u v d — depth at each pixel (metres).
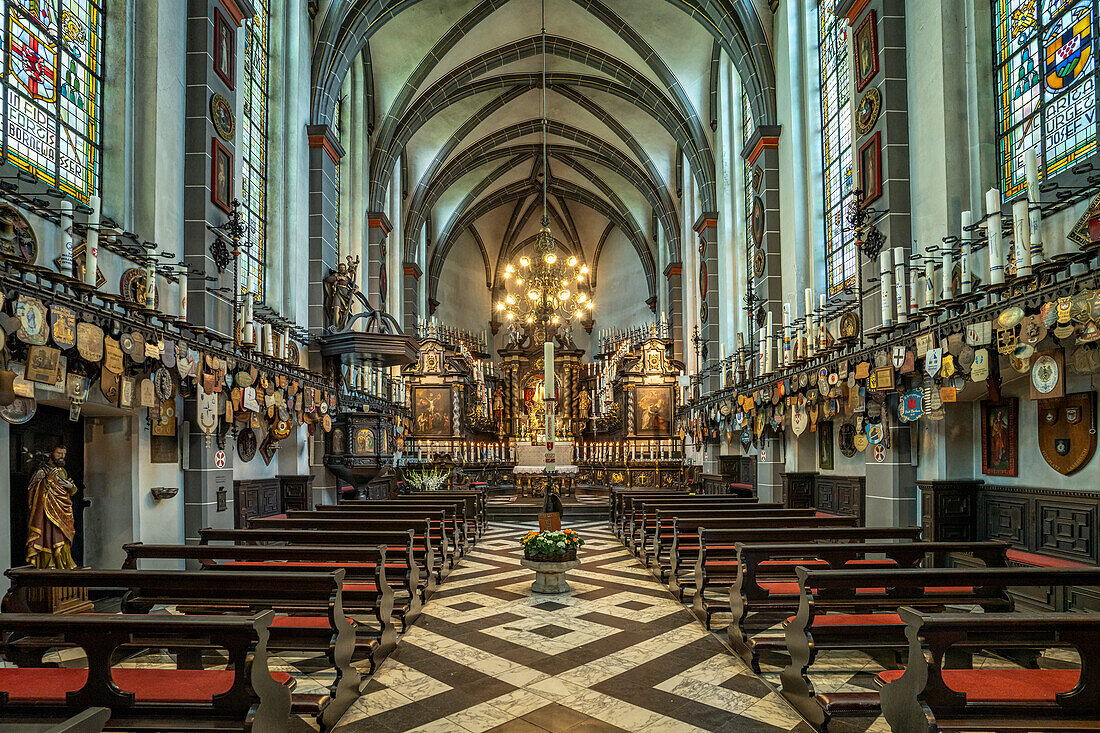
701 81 21.56
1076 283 6.05
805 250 14.59
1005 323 6.62
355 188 19.86
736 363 17.64
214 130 10.24
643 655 6.37
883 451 9.71
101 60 8.66
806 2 14.54
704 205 22.22
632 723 4.84
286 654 6.38
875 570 4.89
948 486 9.00
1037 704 3.66
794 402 12.46
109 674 3.71
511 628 7.30
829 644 4.95
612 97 25.61
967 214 7.32
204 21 10.07
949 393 7.65
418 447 26.34
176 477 9.52
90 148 8.39
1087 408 7.32
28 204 6.48
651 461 25.28
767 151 15.78
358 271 19.69
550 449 18.91
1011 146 8.27
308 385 13.05
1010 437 8.50
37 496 7.20
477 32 21.33
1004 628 3.64
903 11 9.87
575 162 31.86
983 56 8.65
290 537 7.61
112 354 6.96
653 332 30.91
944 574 4.86
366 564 7.43
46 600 7.18
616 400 30.92
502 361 36.34
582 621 7.59
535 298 20.58
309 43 15.66
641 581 9.84
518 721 4.88
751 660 5.87
